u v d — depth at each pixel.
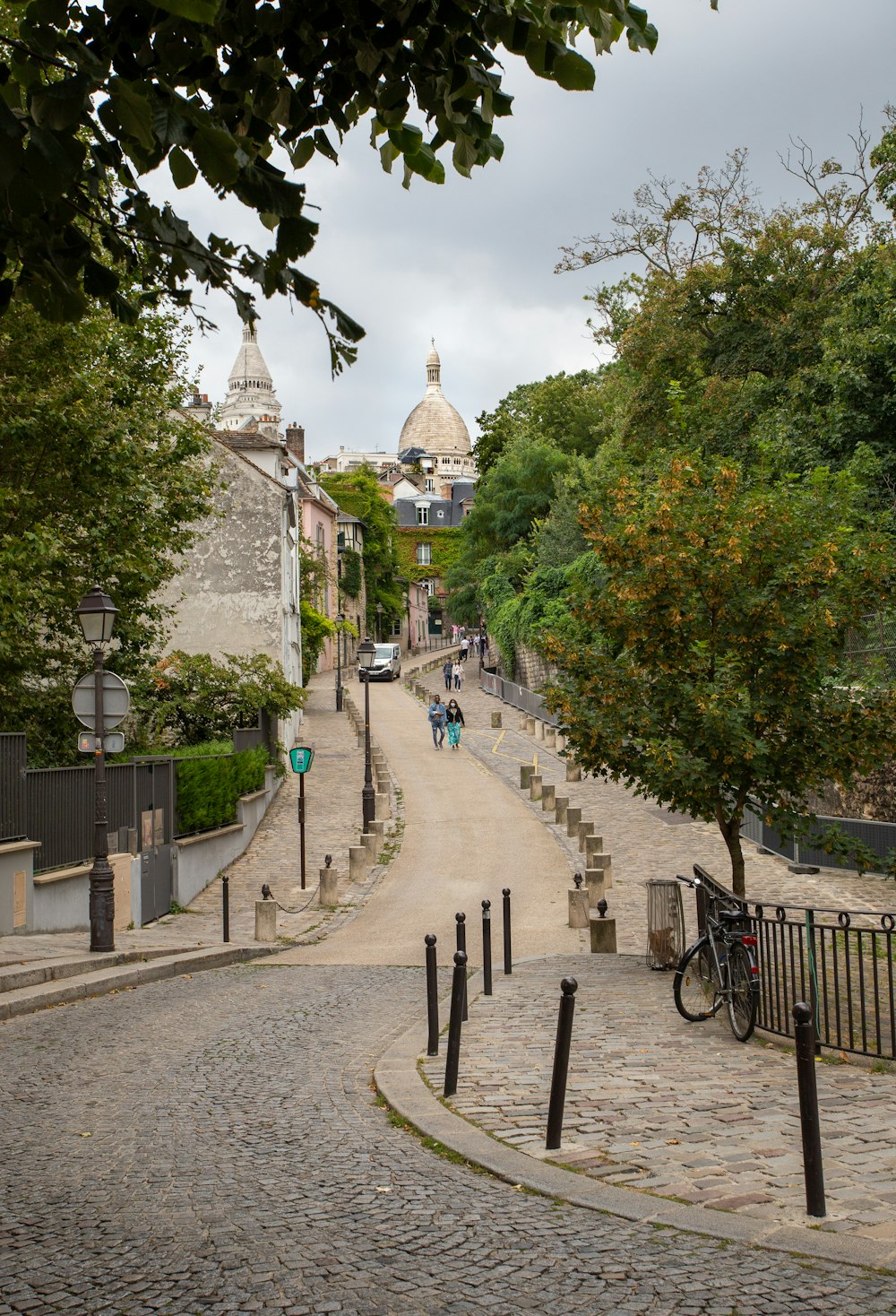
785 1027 9.82
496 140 4.36
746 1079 8.30
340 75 4.13
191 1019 11.83
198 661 33.09
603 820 29.77
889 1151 6.37
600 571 32.75
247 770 29.12
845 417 26.70
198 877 23.48
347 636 83.62
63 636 22.67
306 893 23.00
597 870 20.86
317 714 56.75
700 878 13.13
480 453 80.94
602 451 54.81
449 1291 4.63
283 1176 6.41
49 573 20.25
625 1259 4.92
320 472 94.81
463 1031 10.66
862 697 14.23
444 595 122.06
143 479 21.89
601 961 15.70
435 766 40.03
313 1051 10.20
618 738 14.03
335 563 79.06
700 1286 4.59
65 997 13.01
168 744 33.25
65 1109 8.20
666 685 14.16
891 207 28.38
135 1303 4.62
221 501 38.31
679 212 36.66
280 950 17.91
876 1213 5.38
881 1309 4.32
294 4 3.77
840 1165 6.13
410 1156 6.77
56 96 3.26
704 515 14.32
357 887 23.30
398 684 72.12
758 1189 5.78
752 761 13.54
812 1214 5.37
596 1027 10.65
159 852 21.19
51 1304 4.64
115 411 21.12
